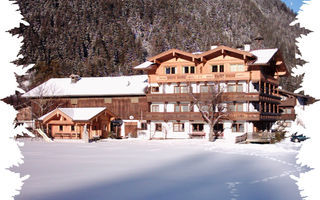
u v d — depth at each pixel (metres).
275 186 15.13
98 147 36.41
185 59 51.28
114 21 188.00
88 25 168.50
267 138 43.06
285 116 55.47
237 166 21.97
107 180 16.91
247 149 33.44
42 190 14.36
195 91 49.84
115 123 54.47
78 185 15.58
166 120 50.59
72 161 24.31
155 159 25.61
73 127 49.22
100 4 195.38
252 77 46.81
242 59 48.00
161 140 47.38
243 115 45.47
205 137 48.59
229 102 47.31
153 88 53.00
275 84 54.53
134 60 146.75
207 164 22.97
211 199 12.85
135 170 20.27
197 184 15.91
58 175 18.28
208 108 45.56
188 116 48.78
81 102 56.34
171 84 51.31
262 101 47.22
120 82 58.28
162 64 52.47
